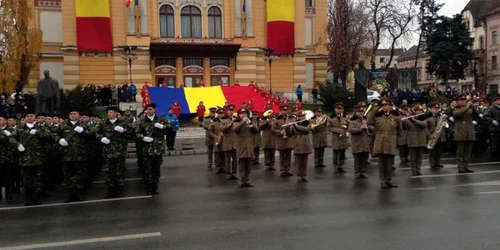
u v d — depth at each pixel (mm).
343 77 52688
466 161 14539
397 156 19109
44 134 11562
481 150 18219
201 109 31469
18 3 34188
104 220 9523
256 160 18047
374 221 8859
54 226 9188
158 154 12133
